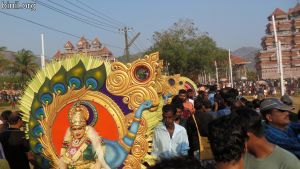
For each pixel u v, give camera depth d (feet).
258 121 12.26
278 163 12.35
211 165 10.26
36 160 23.15
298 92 172.55
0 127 25.27
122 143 21.85
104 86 22.43
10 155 23.27
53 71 23.00
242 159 10.25
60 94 22.66
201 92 43.98
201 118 26.45
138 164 21.72
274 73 223.71
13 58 202.49
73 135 21.99
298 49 218.38
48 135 22.49
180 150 21.63
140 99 22.00
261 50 229.86
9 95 165.58
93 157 21.68
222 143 9.99
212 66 218.38
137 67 22.17
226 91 28.32
